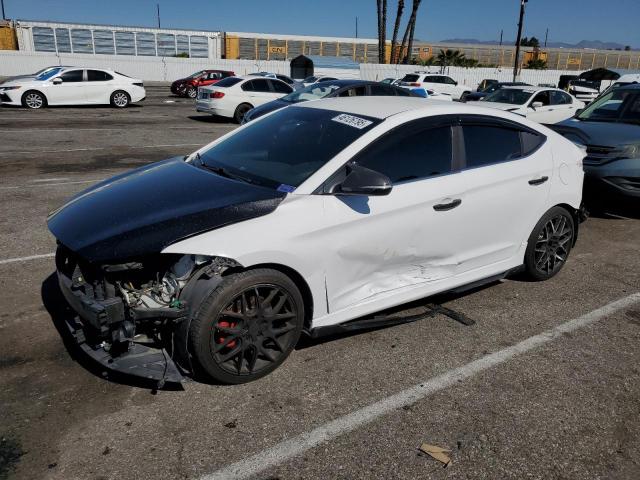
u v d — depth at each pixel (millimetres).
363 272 3477
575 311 4316
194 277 2912
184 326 2891
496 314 4215
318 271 3242
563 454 2721
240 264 2926
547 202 4473
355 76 39719
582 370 3475
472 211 3900
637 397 3207
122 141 12180
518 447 2756
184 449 2641
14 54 34875
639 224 6910
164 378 2863
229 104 16688
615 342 3850
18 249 5180
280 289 3121
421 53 53875
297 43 48656
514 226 4305
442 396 3148
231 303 2994
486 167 4020
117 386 3109
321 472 2533
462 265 4039
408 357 3551
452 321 4070
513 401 3127
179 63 39469
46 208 6574
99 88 19406
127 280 2934
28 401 2945
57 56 35844
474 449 2729
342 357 3514
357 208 3328
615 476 2592
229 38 46312
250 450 2656
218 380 3092
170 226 2902
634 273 5191
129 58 38062
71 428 2752
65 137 12391
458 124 3932
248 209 3062
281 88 17562
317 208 3199
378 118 3676
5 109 17812
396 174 3551
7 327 3723
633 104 7520
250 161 3738
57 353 3428
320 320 3369
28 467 2486
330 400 3066
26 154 10117
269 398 3059
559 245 4785
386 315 4027
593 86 30422
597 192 6805
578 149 4820
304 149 3617
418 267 3779
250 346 3107
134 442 2672
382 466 2588
